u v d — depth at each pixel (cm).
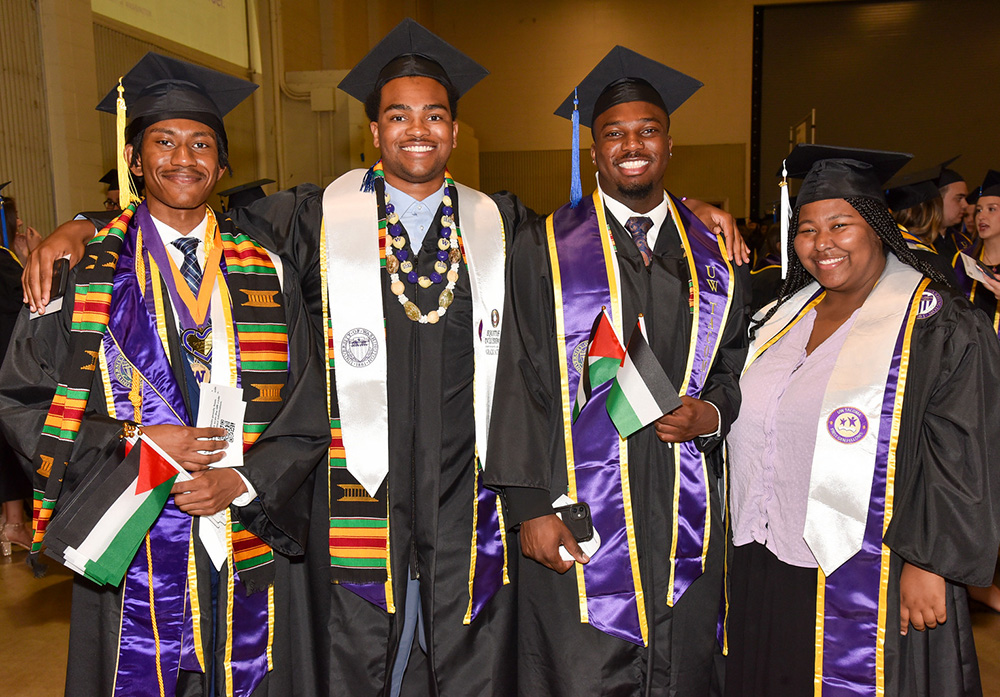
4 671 332
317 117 1004
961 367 199
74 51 670
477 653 236
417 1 1508
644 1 1570
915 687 203
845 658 207
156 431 193
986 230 416
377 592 228
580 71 1592
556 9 1592
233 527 210
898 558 205
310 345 229
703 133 1581
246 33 971
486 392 236
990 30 1519
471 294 240
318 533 234
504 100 1619
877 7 1541
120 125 212
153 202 215
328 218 240
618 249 243
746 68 1561
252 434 212
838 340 219
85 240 207
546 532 222
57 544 182
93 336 194
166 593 204
